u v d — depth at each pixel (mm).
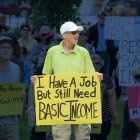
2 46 16406
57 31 25328
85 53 16109
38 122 15930
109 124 17422
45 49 21594
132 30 21203
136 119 17531
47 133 17984
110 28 22969
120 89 27828
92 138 17578
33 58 24516
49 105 15930
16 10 33750
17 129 16641
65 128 16078
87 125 16172
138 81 19484
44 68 16203
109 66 28844
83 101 15930
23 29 27562
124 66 19844
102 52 29000
